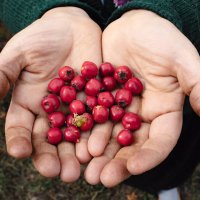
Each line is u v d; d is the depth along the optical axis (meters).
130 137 0.27
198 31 0.31
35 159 0.25
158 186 0.39
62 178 0.24
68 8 0.33
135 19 0.30
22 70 0.29
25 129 0.27
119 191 0.42
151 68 0.29
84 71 0.31
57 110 0.30
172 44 0.27
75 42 0.32
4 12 0.34
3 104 0.46
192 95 0.25
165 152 0.25
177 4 0.31
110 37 0.32
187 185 0.43
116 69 0.31
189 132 0.35
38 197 0.41
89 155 0.27
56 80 0.30
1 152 0.43
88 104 0.30
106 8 0.35
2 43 0.51
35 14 0.33
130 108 0.30
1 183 0.41
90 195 0.41
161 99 0.28
